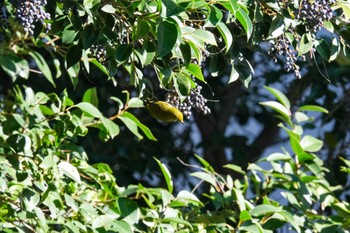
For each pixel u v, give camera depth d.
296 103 13.34
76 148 7.73
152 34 6.26
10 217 7.02
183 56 6.19
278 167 8.70
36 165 7.09
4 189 6.77
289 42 6.73
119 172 12.40
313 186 8.83
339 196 12.15
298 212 8.78
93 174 7.82
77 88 12.51
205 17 6.52
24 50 8.85
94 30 6.39
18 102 8.01
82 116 7.97
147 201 7.77
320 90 12.55
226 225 7.88
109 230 7.07
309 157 8.56
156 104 6.70
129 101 7.79
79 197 7.49
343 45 6.87
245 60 6.77
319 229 8.24
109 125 7.53
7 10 8.23
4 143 7.16
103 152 12.44
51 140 7.58
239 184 8.69
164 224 7.45
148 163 12.69
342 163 12.54
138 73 6.75
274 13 6.59
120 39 6.52
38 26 6.86
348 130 12.85
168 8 5.90
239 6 6.27
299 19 6.45
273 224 8.08
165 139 13.14
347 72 12.30
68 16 6.79
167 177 7.70
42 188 6.80
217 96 13.66
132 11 6.14
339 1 6.66
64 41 6.81
